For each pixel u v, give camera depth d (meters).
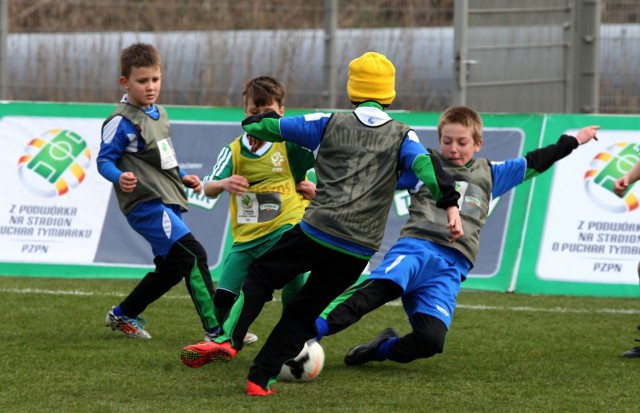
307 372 14.73
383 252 24.77
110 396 13.77
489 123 25.52
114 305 21.70
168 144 17.92
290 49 31.81
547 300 23.61
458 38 28.75
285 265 13.48
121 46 32.09
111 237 25.56
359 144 13.40
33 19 33.97
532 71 30.52
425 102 31.47
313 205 13.41
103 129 17.56
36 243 25.58
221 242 25.25
